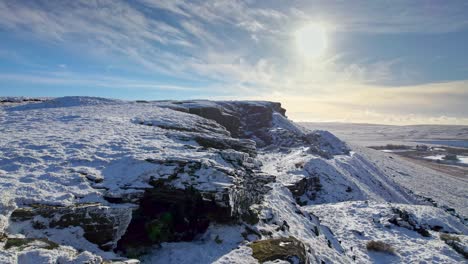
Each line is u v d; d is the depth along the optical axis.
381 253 15.17
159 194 9.23
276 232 10.77
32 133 15.39
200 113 42.94
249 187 11.46
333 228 18.11
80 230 6.91
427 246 15.99
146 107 33.53
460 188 54.62
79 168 9.98
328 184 29.11
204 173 10.05
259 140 52.94
